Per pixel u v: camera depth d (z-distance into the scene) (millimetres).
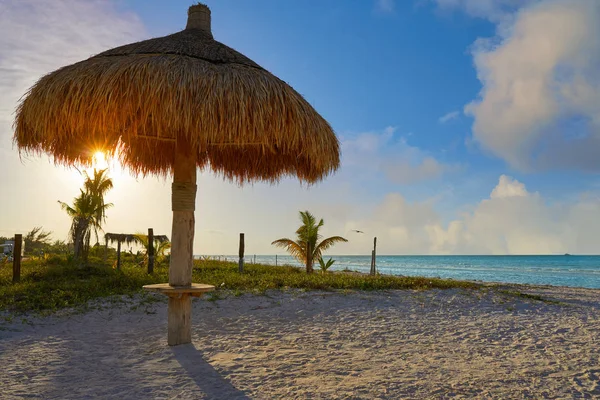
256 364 4914
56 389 4031
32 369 4750
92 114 4508
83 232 19781
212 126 4555
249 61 5688
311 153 5270
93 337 6480
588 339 6617
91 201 20000
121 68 4656
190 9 6320
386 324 7586
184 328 5812
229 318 7812
